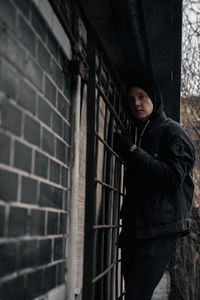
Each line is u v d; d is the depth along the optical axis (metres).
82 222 2.64
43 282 1.74
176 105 4.39
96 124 2.49
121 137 2.62
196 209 6.36
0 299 1.25
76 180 2.28
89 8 2.62
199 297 6.67
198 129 6.38
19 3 1.46
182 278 6.66
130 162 2.52
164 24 2.85
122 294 3.12
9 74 1.35
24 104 1.50
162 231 2.49
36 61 1.66
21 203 1.46
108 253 2.71
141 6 2.58
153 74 3.71
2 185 1.28
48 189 1.83
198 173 6.37
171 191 2.55
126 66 3.53
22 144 1.47
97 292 2.78
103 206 2.55
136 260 2.54
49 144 1.85
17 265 1.41
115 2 2.54
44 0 1.79
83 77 2.43
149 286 2.50
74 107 2.31
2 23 1.29
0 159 1.26
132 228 2.69
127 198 2.79
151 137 2.66
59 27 2.07
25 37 1.52
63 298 2.10
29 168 1.55
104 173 2.62
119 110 2.99
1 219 1.26
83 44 2.62
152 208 2.50
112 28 2.87
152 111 2.77
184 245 6.75
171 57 3.37
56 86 2.00
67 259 2.19
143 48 3.17
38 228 1.66
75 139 2.29
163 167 2.44
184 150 2.55
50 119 1.87
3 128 1.29
